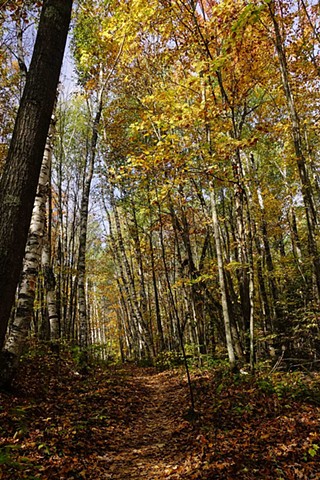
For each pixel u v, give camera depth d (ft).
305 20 35.88
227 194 54.85
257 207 56.13
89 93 55.06
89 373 36.45
